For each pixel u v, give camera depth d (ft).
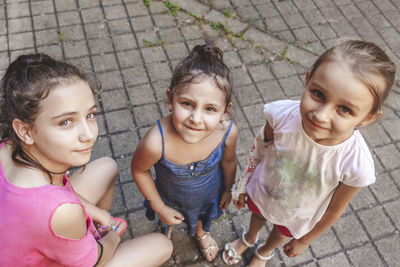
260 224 6.59
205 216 6.57
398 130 9.62
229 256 7.35
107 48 10.69
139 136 8.99
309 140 4.50
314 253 7.59
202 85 4.34
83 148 3.96
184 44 11.02
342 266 7.47
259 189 5.64
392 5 12.77
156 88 9.91
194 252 7.47
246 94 10.07
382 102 3.84
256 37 11.44
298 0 12.72
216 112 4.60
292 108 4.87
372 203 8.33
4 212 3.92
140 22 11.44
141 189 5.83
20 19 11.19
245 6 12.35
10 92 3.73
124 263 5.34
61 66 3.85
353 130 4.37
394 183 8.70
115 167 6.31
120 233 6.20
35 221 3.86
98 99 9.54
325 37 11.66
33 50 10.46
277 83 10.40
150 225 7.74
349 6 12.67
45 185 3.97
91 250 4.52
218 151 5.42
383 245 7.77
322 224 5.34
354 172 4.41
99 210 5.78
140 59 10.52
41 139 3.81
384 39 11.73
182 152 5.18
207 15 11.89
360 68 3.54
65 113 3.68
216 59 4.57
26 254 4.12
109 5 11.81
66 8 11.59
